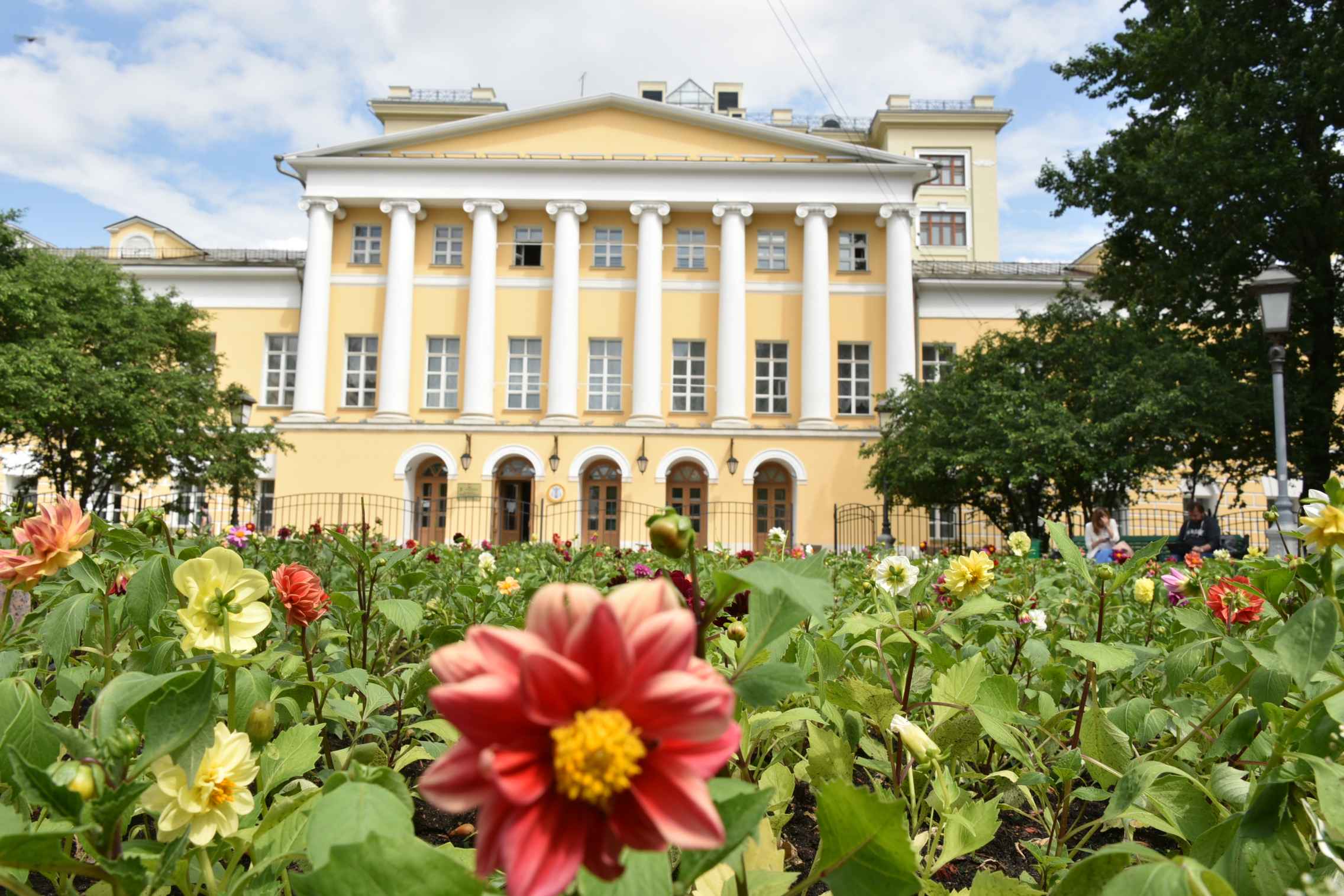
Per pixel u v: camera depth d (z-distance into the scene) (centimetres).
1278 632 136
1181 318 1944
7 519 507
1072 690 233
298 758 128
